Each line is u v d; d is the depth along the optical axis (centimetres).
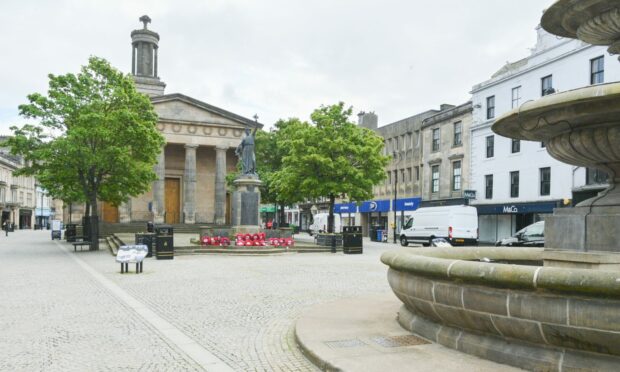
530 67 3117
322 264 1880
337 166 3112
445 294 563
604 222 614
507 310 494
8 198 7644
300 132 3175
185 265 1812
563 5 661
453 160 3903
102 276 1469
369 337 645
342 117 3198
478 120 3597
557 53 2928
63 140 2300
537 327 474
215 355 629
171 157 5328
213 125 5144
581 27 686
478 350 542
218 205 5125
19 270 1631
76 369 572
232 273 1558
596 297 435
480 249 894
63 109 2344
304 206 6944
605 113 539
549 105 552
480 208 3484
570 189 2827
